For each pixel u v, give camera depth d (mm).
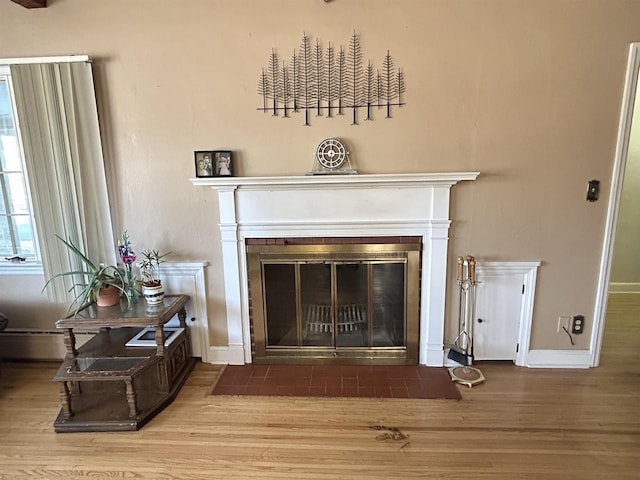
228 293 2729
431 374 2635
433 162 2500
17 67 2443
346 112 2479
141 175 2611
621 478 1778
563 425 2129
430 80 2410
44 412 2305
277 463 1888
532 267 2584
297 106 2490
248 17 2408
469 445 1986
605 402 2326
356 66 2428
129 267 2525
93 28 2449
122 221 2676
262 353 2809
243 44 2439
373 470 1834
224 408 2314
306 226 2598
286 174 2568
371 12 2367
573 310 2643
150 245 2703
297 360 2795
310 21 2396
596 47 2307
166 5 2412
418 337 2725
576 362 2693
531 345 2703
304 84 2463
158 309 2424
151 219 2670
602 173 2451
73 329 2549
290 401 2371
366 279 2691
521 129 2428
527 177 2486
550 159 2453
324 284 2719
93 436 2096
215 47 2449
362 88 2449
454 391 2439
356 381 2568
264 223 2604
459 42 2359
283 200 2576
